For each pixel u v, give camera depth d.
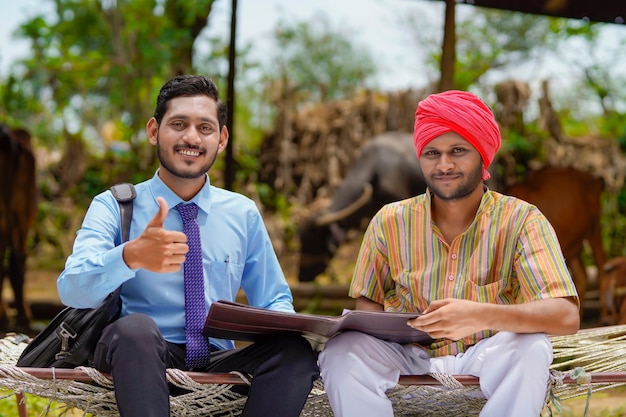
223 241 3.27
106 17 11.66
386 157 9.55
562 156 10.73
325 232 9.57
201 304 3.17
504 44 15.18
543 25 15.09
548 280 3.04
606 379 3.09
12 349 3.52
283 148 11.88
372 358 3.03
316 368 3.00
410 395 3.20
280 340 2.99
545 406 3.10
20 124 12.41
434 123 3.08
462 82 11.45
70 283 2.90
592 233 8.18
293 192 11.91
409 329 2.99
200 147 3.12
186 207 3.23
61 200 12.09
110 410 3.07
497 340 3.08
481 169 3.14
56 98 12.32
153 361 2.79
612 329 3.74
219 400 3.14
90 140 14.61
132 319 2.83
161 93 3.15
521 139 10.54
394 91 11.33
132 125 12.04
